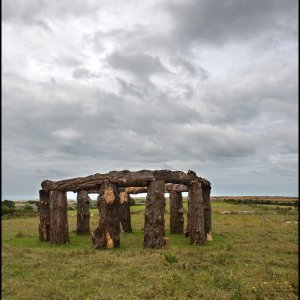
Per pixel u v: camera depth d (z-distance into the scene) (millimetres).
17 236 23047
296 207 49438
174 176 18359
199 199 19375
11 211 42469
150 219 17719
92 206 56125
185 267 12547
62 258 14742
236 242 19219
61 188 19859
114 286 10445
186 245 18781
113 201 18172
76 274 11906
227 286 10211
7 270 12609
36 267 13195
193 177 19453
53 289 10125
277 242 19109
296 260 13992
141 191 26750
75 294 9695
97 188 19406
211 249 16844
